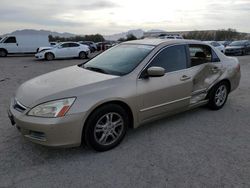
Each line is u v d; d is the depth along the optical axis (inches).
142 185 110.0
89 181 112.5
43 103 122.6
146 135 159.3
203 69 184.1
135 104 144.6
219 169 122.6
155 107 156.0
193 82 176.7
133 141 150.9
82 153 136.1
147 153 137.2
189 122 181.9
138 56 159.0
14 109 133.0
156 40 177.5
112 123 138.9
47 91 129.5
